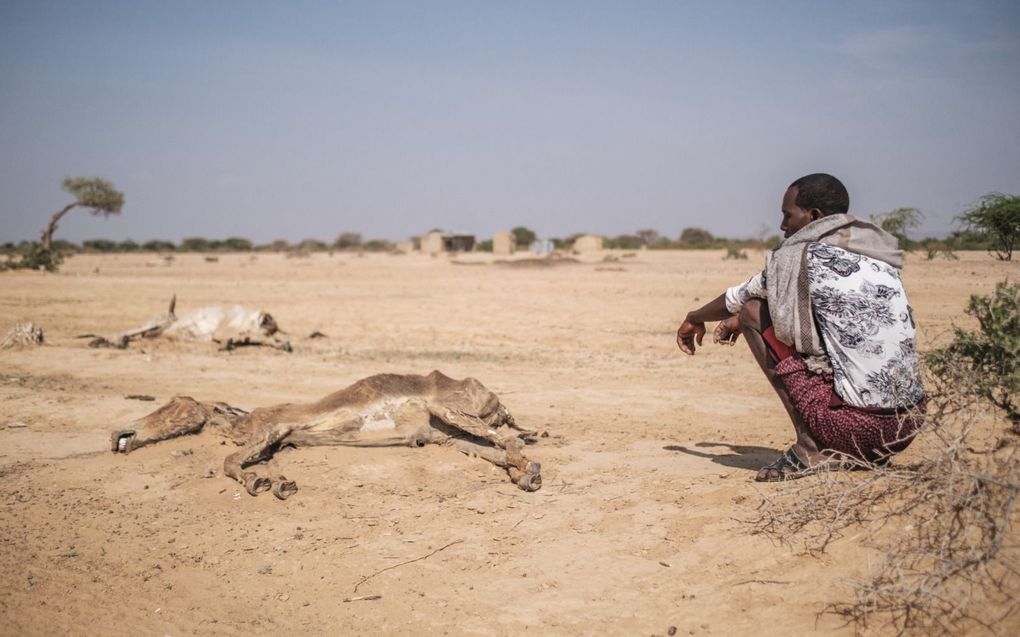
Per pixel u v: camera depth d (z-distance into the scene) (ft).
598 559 17.38
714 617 14.58
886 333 17.38
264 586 17.53
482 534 19.35
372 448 25.36
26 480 24.44
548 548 18.20
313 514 21.16
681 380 42.42
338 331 65.16
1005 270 78.64
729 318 20.30
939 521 14.51
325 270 152.66
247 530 20.39
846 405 17.62
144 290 103.55
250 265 185.78
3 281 117.91
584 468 24.44
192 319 56.24
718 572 15.84
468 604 16.19
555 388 40.63
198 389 40.40
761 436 29.30
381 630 15.55
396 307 79.66
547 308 75.72
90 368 46.16
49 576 18.11
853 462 16.85
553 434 29.68
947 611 12.89
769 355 19.03
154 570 18.39
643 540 17.87
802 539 15.81
